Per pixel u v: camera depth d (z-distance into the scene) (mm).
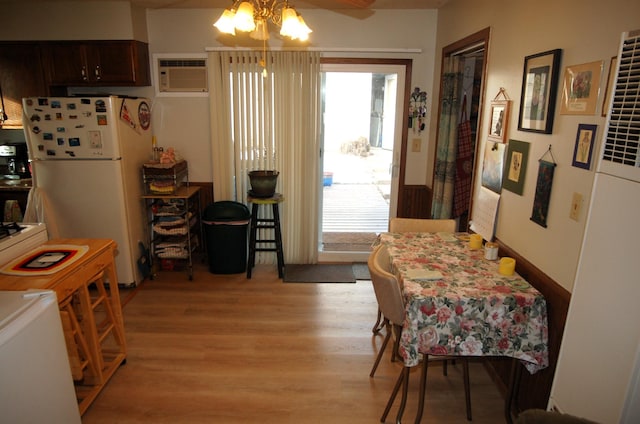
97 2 3496
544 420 1019
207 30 3824
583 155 1713
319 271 4016
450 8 3443
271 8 2066
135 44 3604
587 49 1698
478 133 2840
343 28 3822
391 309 1960
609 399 1269
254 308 3299
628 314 1190
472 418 2193
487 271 2154
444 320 1860
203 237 4324
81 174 3359
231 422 2123
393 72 3910
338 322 3111
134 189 3625
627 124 1205
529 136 2170
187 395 2309
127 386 2371
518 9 2285
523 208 2221
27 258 2125
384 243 2572
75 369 2094
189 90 3963
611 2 1554
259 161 3986
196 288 3637
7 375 1452
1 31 3574
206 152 4113
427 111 4020
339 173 5039
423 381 1966
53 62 3627
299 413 2197
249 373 2506
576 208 1760
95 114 3254
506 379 2363
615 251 1248
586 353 1386
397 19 3822
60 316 1895
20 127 3742
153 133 4062
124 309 3246
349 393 2359
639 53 1163
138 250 3699
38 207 3346
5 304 1619
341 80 3947
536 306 1870
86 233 3473
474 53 3381
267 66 3781
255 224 3809
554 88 1930
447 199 3699
